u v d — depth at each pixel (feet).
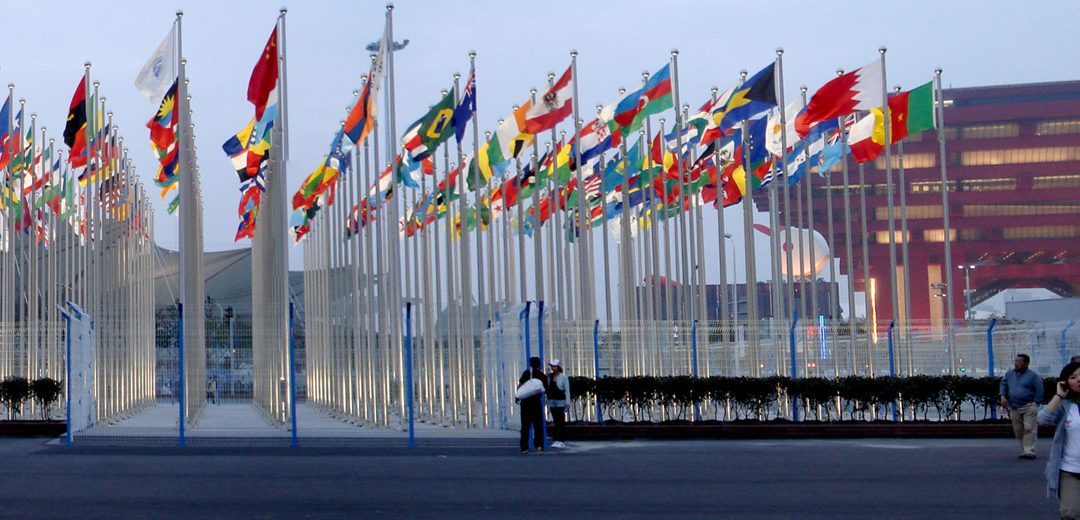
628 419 115.03
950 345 114.01
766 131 130.31
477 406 126.52
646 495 58.85
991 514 52.26
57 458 80.12
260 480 65.82
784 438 101.40
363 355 139.33
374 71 109.09
